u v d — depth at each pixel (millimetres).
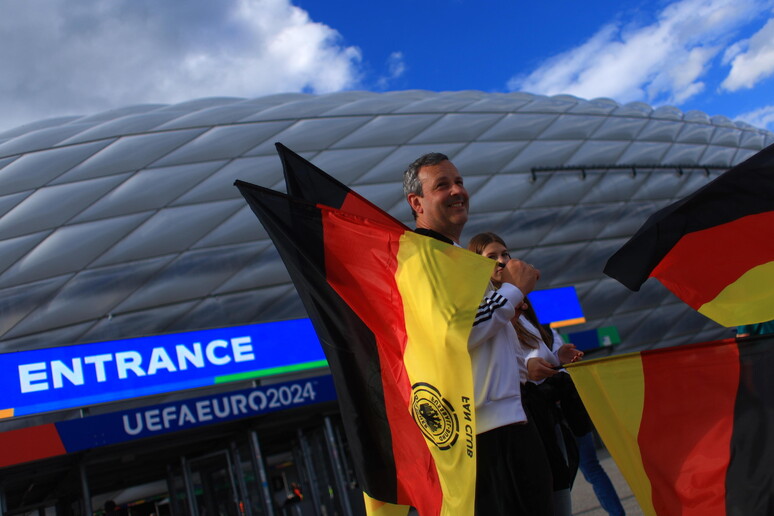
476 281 1845
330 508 11281
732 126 23438
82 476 9977
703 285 2545
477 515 1897
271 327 13281
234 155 15250
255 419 10898
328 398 10719
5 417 10602
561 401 2686
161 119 15953
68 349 11352
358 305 2092
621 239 17781
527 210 16953
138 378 11734
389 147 16484
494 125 18109
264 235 14500
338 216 2145
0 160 14375
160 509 12391
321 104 17406
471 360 1959
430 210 2250
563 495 2225
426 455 1985
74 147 14820
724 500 1968
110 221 13703
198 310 13445
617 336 16609
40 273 12875
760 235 2508
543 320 16016
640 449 2076
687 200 2562
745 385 2039
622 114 20484
